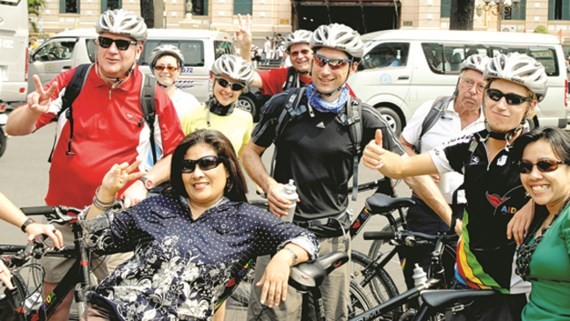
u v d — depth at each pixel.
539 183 3.19
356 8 44.66
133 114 4.35
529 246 3.22
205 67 18.41
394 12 43.78
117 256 4.31
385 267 5.61
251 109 18.52
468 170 3.57
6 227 8.01
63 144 4.34
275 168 4.36
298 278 3.21
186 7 42.34
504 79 3.42
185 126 5.75
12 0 15.17
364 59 16.61
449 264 4.55
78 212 3.97
